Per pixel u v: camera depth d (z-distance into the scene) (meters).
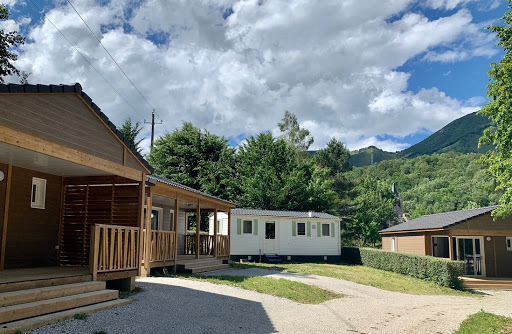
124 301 7.97
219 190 36.31
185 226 20.38
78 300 7.05
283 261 26.52
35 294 6.39
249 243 25.75
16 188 9.48
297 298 11.70
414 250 25.80
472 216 21.86
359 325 8.77
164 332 6.59
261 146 39.38
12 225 9.37
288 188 35.53
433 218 27.34
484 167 69.19
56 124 7.39
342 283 16.42
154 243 13.00
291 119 53.72
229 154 38.25
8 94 6.28
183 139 38.00
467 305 13.35
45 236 10.44
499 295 17.91
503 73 14.96
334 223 28.28
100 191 10.92
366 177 57.25
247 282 13.23
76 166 9.35
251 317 8.63
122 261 9.16
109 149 9.02
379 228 45.81
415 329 8.62
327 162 55.88
